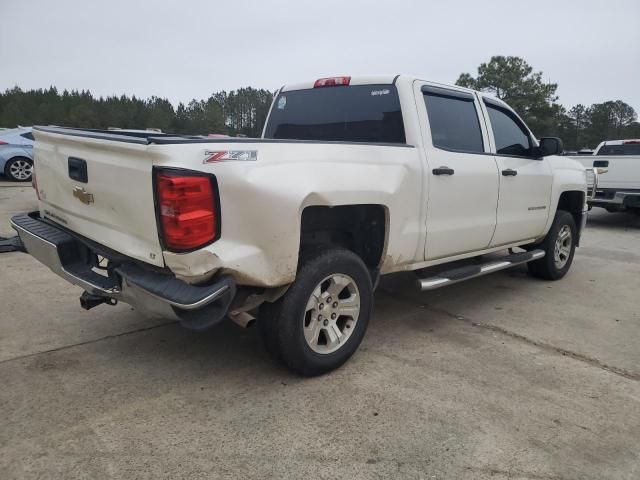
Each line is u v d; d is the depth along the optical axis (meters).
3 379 3.16
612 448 2.63
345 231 3.73
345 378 3.30
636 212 11.04
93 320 4.16
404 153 3.64
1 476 2.29
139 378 3.23
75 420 2.74
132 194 2.77
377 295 5.18
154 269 2.85
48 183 3.67
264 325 3.09
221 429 2.70
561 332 4.26
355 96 4.16
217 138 2.87
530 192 5.01
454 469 2.43
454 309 4.79
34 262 5.86
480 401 3.05
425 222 3.84
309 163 3.02
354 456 2.50
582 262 7.09
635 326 4.46
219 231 2.67
